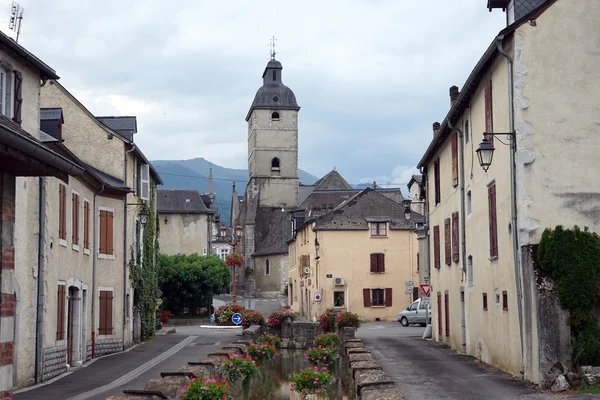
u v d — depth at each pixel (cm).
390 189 8850
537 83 1906
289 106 10756
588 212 1884
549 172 1892
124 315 3275
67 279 2505
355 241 6069
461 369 2209
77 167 858
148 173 3788
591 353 1717
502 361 2134
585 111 1900
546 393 1644
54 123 2850
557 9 1916
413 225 6109
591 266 1736
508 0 2269
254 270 10400
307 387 2100
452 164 2866
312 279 6328
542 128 1902
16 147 719
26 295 2059
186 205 9238
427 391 1712
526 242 1881
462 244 2686
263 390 2336
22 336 2023
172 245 9138
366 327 5144
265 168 10694
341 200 9438
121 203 3281
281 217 10381
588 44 1911
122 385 2019
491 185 2186
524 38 1914
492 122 2152
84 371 2417
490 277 2255
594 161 1894
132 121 3656
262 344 2953
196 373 1711
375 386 1645
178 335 4134
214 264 6212
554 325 1733
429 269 3731
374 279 6044
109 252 3134
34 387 2006
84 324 2783
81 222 2727
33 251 2114
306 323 4222
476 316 2517
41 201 2167
